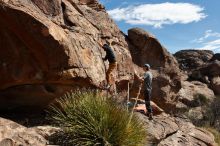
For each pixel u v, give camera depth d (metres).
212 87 38.41
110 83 11.27
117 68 12.30
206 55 48.66
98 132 7.23
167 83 17.39
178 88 18.39
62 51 8.77
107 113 7.54
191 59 47.31
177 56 49.91
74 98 7.96
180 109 28.97
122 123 7.45
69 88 9.36
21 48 8.58
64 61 8.88
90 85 9.76
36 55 8.62
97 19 12.20
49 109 9.55
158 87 17.08
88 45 10.28
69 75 9.01
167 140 10.26
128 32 16.88
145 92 10.86
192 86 36.31
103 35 12.00
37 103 9.51
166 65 17.58
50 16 9.62
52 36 8.48
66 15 10.32
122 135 7.34
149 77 10.87
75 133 7.17
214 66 39.97
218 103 27.44
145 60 16.78
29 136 6.90
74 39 9.59
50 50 8.60
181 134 10.95
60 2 10.10
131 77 13.38
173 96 18.16
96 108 7.59
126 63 13.04
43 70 8.76
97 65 10.38
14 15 8.20
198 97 33.56
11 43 8.55
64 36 9.07
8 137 6.59
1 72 8.63
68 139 7.17
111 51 10.76
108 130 7.23
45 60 8.66
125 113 7.78
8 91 8.98
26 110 9.72
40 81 8.87
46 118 8.55
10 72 8.63
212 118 24.95
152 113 11.56
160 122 11.16
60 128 7.78
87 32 10.79
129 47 16.48
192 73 41.00
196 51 49.34
